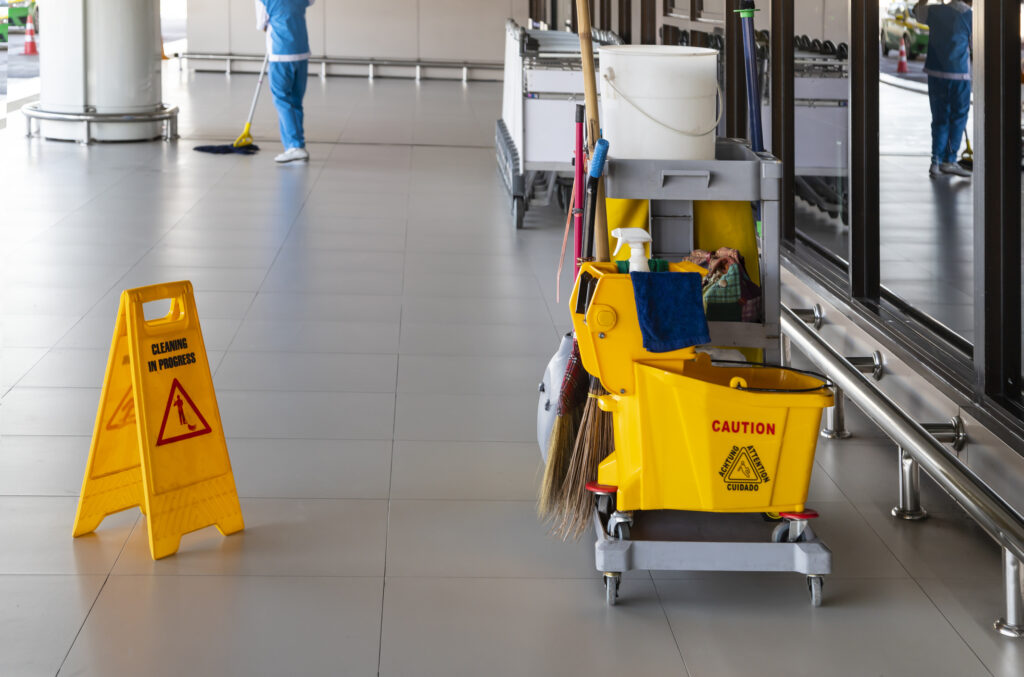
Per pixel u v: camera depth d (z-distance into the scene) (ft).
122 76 31.76
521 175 22.63
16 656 7.65
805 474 8.43
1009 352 9.90
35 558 9.04
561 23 44.73
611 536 8.61
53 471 10.66
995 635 8.23
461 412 12.61
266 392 13.04
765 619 8.40
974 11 9.57
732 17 20.20
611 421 9.02
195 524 9.32
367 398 12.96
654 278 8.35
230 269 18.83
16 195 24.48
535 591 8.74
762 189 9.61
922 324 12.66
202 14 54.70
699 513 9.12
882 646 8.06
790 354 14.24
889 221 13.62
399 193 26.37
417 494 10.45
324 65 54.80
